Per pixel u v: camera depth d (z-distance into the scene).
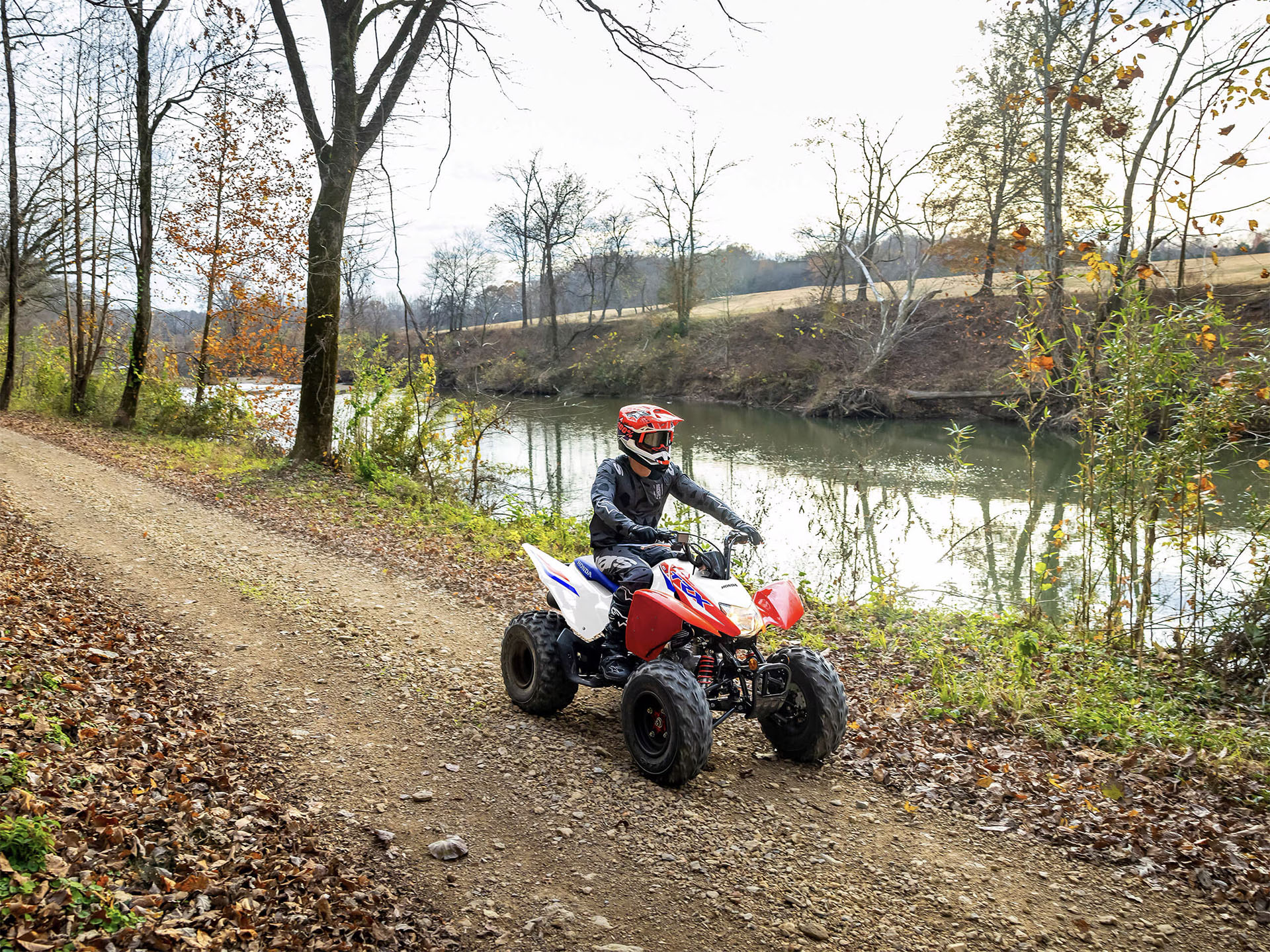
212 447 20.69
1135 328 7.79
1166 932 3.43
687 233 50.81
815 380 39.62
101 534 10.40
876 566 12.62
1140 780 4.76
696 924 3.40
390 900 3.40
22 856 2.87
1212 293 7.69
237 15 15.88
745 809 4.38
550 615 5.61
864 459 23.48
